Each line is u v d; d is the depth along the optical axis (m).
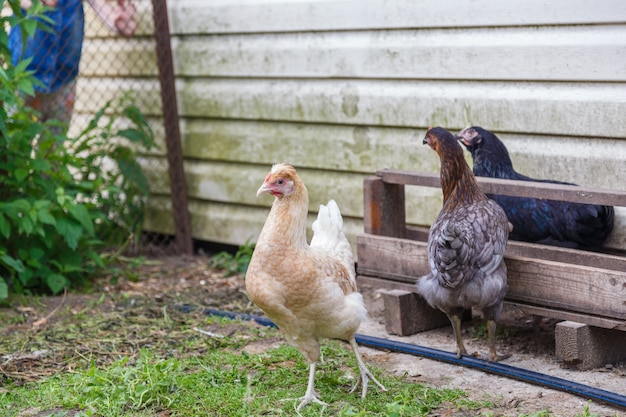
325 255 2.55
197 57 3.67
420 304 2.97
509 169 2.95
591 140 2.94
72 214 3.29
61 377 2.73
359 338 2.91
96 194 3.71
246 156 3.62
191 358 2.83
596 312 2.65
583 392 2.56
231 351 2.88
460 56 3.11
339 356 2.83
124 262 3.66
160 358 2.81
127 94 3.72
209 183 3.73
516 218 2.92
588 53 2.89
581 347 2.67
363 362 2.72
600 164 2.92
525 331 2.96
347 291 2.56
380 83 3.29
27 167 3.26
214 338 2.95
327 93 3.39
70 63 3.62
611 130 2.88
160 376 2.61
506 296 2.78
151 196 3.87
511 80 3.04
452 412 2.51
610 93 2.88
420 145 3.23
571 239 2.88
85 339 2.97
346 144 3.39
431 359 2.80
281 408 2.54
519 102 3.03
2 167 3.24
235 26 3.55
